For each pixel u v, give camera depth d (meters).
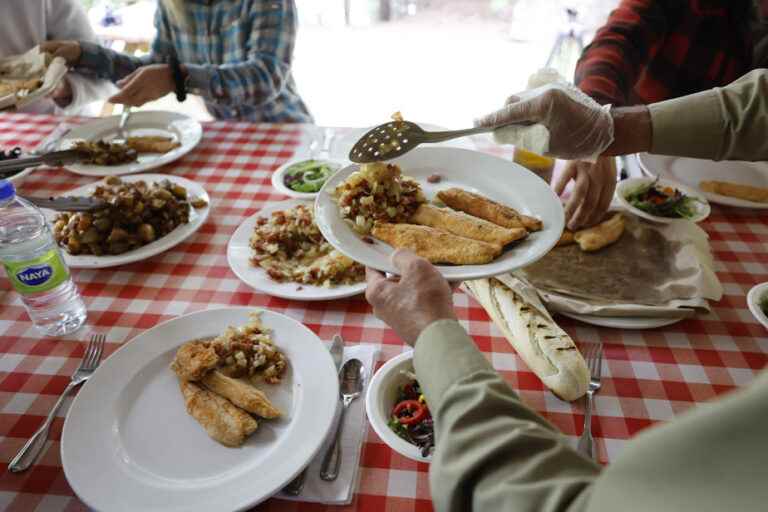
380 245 1.41
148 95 2.70
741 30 2.56
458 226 1.44
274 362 1.34
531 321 1.40
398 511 1.09
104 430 1.19
